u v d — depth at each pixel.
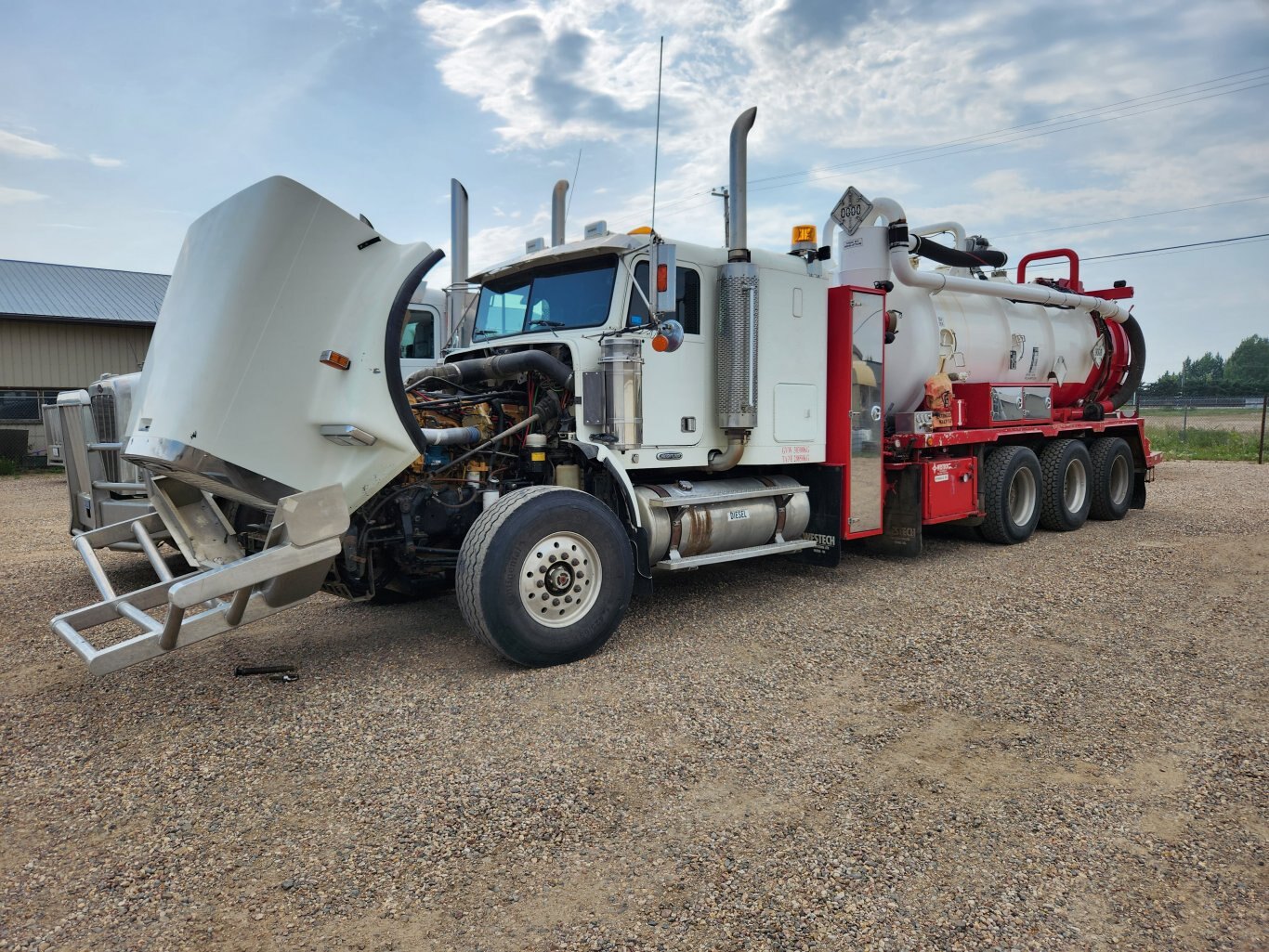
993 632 5.45
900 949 2.30
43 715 4.20
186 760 3.62
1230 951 2.29
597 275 5.64
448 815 3.09
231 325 4.17
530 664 4.77
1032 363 9.96
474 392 5.97
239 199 4.39
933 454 8.12
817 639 5.32
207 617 4.18
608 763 3.52
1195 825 2.97
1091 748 3.64
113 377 7.91
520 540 4.62
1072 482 10.01
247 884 2.67
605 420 5.25
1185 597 6.29
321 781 3.39
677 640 5.34
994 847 2.83
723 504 6.05
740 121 5.79
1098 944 2.33
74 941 2.39
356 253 4.48
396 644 5.38
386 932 2.41
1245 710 4.05
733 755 3.59
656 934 2.38
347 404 4.42
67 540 10.09
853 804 3.14
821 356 6.71
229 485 4.25
